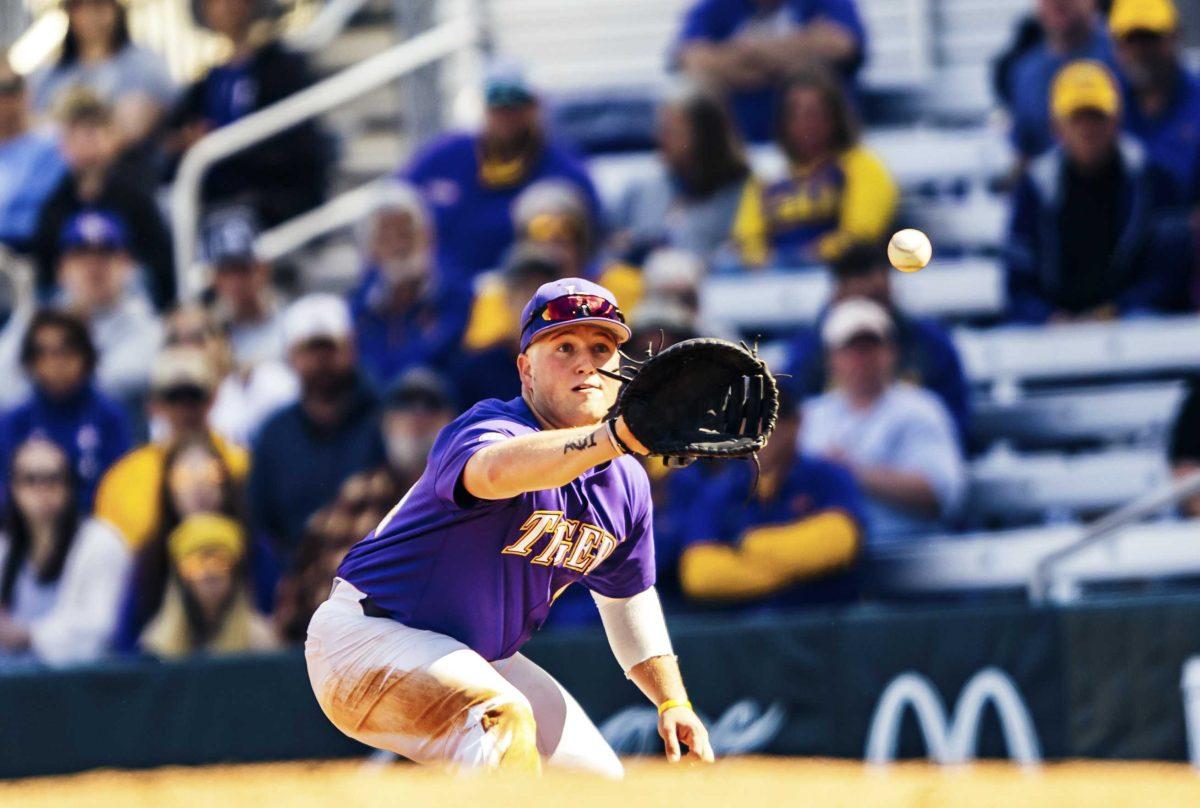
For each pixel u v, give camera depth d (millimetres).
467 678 13977
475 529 14273
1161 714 27281
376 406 32312
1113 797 12156
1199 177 35594
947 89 40156
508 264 33781
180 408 32219
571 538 14695
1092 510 33750
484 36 42719
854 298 33688
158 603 31656
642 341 31172
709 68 38500
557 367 14406
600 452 12594
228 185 39688
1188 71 36344
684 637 28516
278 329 36562
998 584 31391
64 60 41250
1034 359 35469
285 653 29281
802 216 35938
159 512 31828
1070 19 36250
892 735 27906
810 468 30562
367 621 14594
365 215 36812
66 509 32188
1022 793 12297
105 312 37000
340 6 42188
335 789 12461
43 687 29469
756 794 12062
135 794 12820
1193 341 34875
